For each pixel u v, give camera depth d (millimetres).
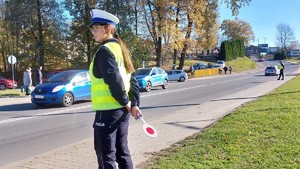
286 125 7828
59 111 14141
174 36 43250
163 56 58438
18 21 44062
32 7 43344
